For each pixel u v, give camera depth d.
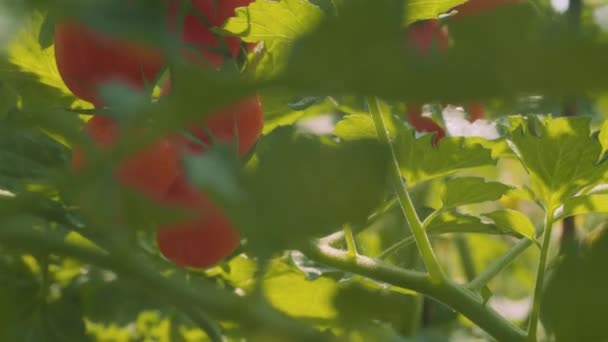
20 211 0.63
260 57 1.20
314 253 1.31
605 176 1.30
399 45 0.36
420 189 1.66
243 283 1.39
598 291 0.66
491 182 1.33
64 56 1.14
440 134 1.47
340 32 0.37
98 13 0.56
